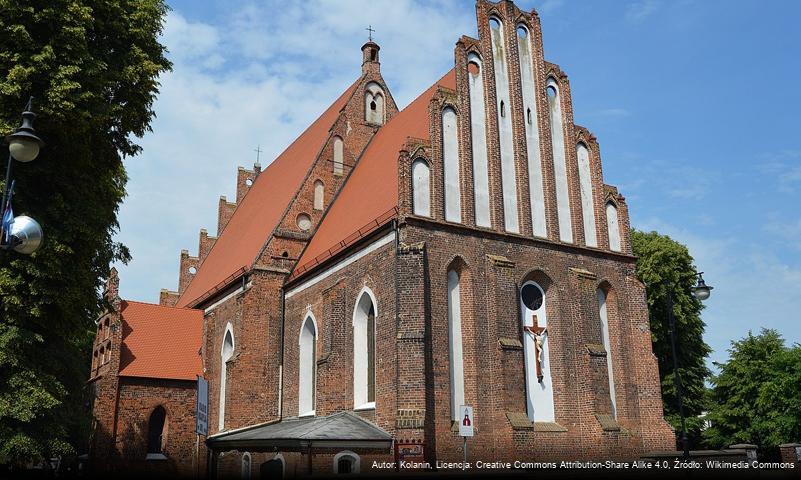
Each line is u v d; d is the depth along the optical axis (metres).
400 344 30.33
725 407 55.72
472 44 37.56
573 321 35.75
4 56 25.81
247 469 38.03
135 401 44.75
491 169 35.91
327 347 36.56
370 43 51.81
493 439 31.52
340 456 29.73
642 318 38.31
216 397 46.47
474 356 32.25
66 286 26.56
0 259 25.36
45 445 25.05
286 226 45.16
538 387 34.12
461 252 33.47
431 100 35.00
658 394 37.12
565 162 39.06
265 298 43.25
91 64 27.62
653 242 60.88
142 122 31.91
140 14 30.84
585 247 37.81
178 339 49.59
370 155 46.31
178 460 45.09
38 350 26.38
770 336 56.84
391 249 33.09
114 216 31.64
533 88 39.31
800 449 35.31
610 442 33.75
